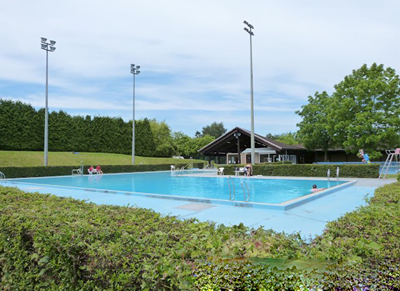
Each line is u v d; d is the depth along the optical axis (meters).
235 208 7.61
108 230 2.66
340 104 25.53
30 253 2.88
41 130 30.14
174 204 8.52
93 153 33.72
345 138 24.98
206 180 18.78
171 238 2.59
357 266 1.79
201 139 53.88
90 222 3.05
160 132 43.19
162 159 38.88
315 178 16.41
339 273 1.72
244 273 1.78
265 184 15.27
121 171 27.61
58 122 31.50
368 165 16.30
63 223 2.95
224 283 1.74
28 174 21.73
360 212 3.28
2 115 27.20
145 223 3.08
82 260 2.36
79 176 23.52
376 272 1.73
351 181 13.95
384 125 22.56
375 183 13.66
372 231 2.45
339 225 2.79
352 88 24.64
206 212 7.07
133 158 29.83
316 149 33.38
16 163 25.58
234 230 2.82
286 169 18.75
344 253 2.01
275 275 1.75
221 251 2.16
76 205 4.35
